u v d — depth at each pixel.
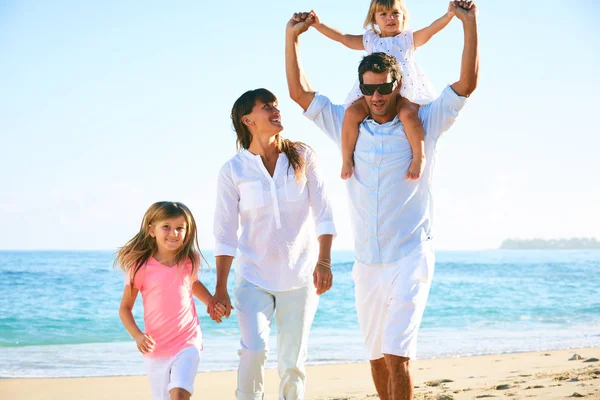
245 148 4.09
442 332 13.06
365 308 4.10
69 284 24.72
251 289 3.91
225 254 4.00
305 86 4.40
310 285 4.03
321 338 12.00
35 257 59.75
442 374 7.40
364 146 4.05
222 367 8.84
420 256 3.91
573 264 46.12
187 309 4.00
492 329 13.53
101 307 18.00
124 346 11.31
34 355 10.20
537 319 15.63
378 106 4.01
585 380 6.41
